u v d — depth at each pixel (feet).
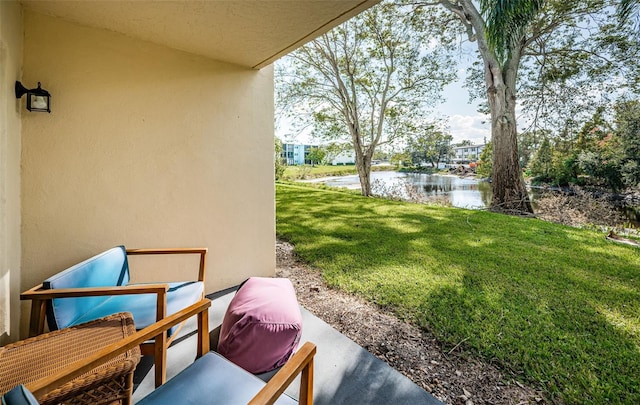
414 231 16.10
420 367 5.45
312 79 33.53
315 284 9.45
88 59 6.39
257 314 5.31
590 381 5.04
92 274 5.29
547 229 16.67
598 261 11.28
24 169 5.77
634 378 5.11
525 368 5.38
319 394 4.73
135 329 4.22
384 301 8.08
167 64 7.47
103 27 6.46
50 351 3.57
